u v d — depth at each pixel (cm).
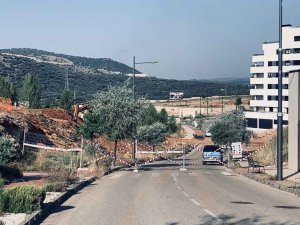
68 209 1506
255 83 11819
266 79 11556
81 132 4594
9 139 2678
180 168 3869
